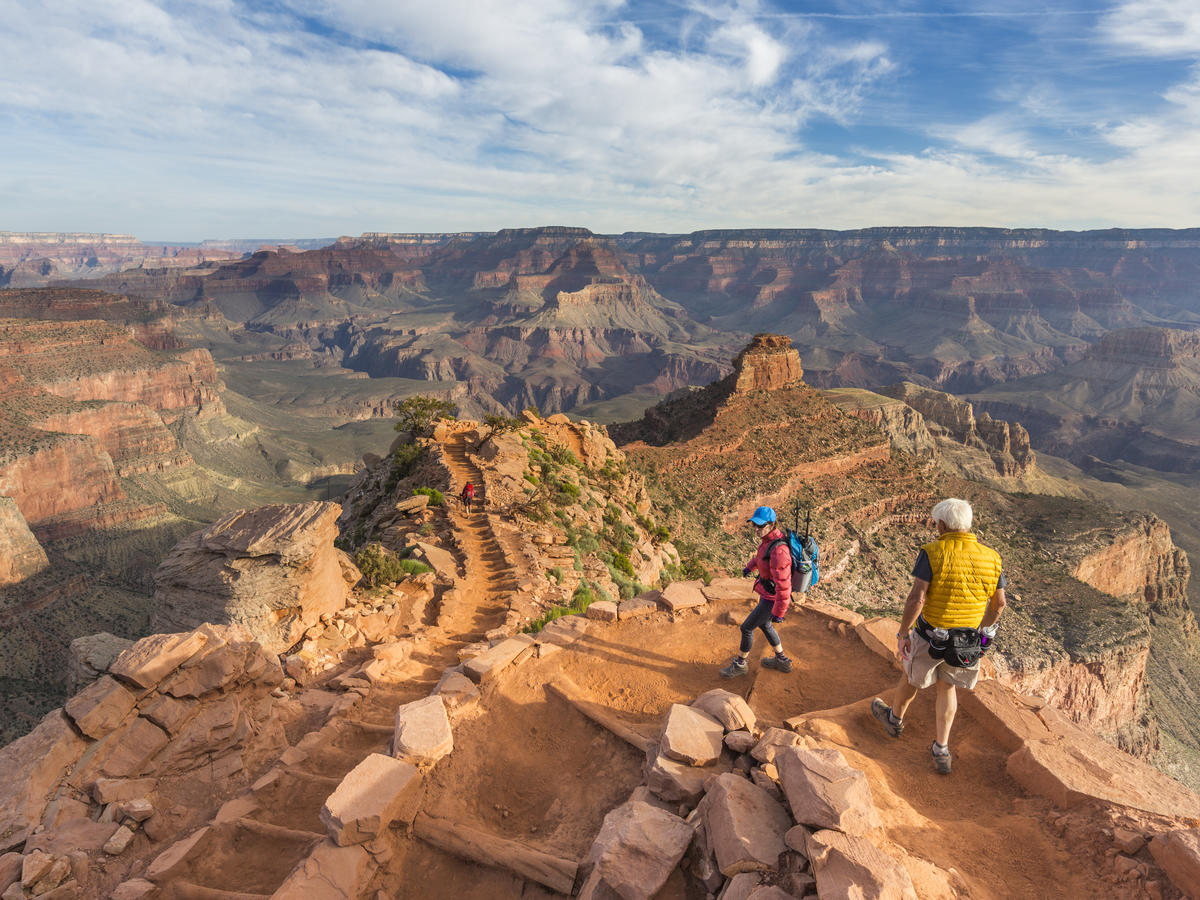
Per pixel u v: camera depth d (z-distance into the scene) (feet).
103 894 21.98
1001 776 23.04
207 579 42.19
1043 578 283.38
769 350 386.32
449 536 84.99
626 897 17.83
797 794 18.06
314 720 34.22
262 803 26.32
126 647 30.91
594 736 27.94
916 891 15.57
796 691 29.58
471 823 23.53
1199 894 15.44
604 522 121.08
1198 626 402.93
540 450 142.51
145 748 27.07
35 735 26.50
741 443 327.67
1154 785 21.11
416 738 25.48
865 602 262.26
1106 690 236.63
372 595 54.44
